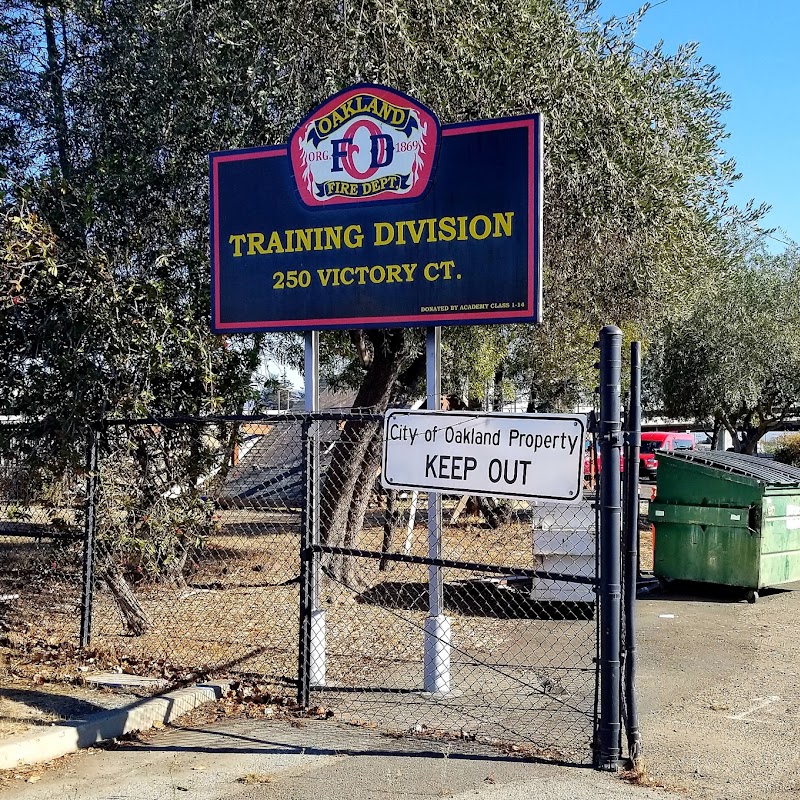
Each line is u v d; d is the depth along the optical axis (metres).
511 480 5.55
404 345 10.29
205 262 9.03
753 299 21.33
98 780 4.77
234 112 9.08
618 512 4.96
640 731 5.68
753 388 21.91
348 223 6.87
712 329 21.41
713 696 6.55
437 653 6.41
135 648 7.26
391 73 8.56
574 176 9.32
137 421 6.87
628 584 5.01
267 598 9.34
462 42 8.80
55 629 7.79
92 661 6.81
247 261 7.23
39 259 7.17
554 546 9.09
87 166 9.04
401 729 5.61
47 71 9.81
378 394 10.50
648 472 30.53
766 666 7.47
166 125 9.26
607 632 4.94
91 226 8.55
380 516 17.62
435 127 6.56
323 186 6.94
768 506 10.52
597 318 11.21
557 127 9.20
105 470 7.46
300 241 7.04
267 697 6.15
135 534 7.70
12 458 7.77
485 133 6.43
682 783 4.77
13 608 8.49
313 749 5.24
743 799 4.56
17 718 5.44
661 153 10.30
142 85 9.34
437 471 5.78
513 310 6.37
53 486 7.69
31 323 7.67
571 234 9.92
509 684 6.71
